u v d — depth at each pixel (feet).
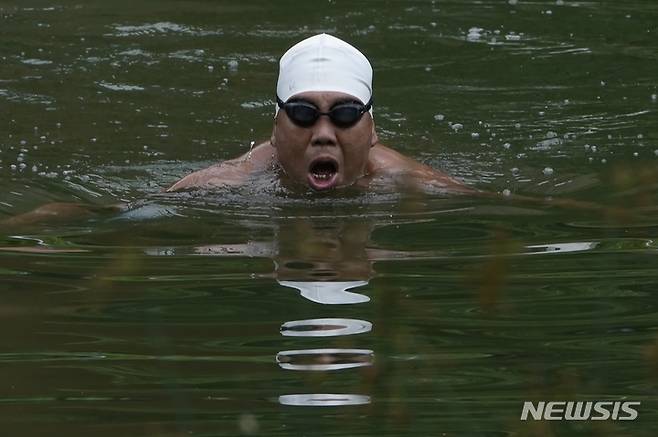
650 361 29.78
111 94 67.05
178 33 78.95
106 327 35.17
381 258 41.22
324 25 81.15
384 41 77.87
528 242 43.27
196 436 27.91
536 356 32.83
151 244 43.52
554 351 33.22
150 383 31.32
